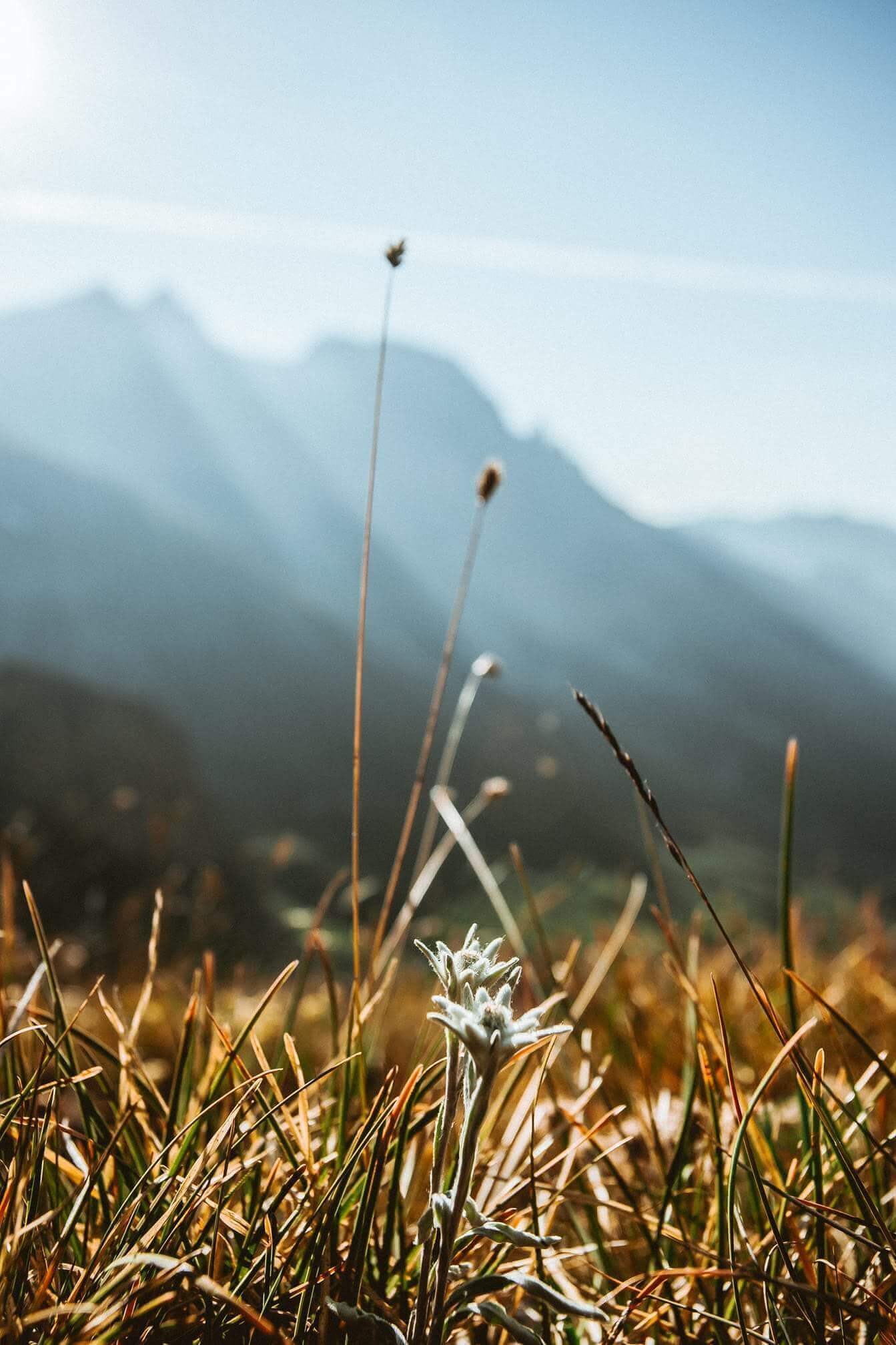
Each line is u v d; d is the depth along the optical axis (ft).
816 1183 3.19
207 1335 2.54
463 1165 2.16
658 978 8.76
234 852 40.57
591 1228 3.77
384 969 5.00
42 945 3.57
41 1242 2.84
